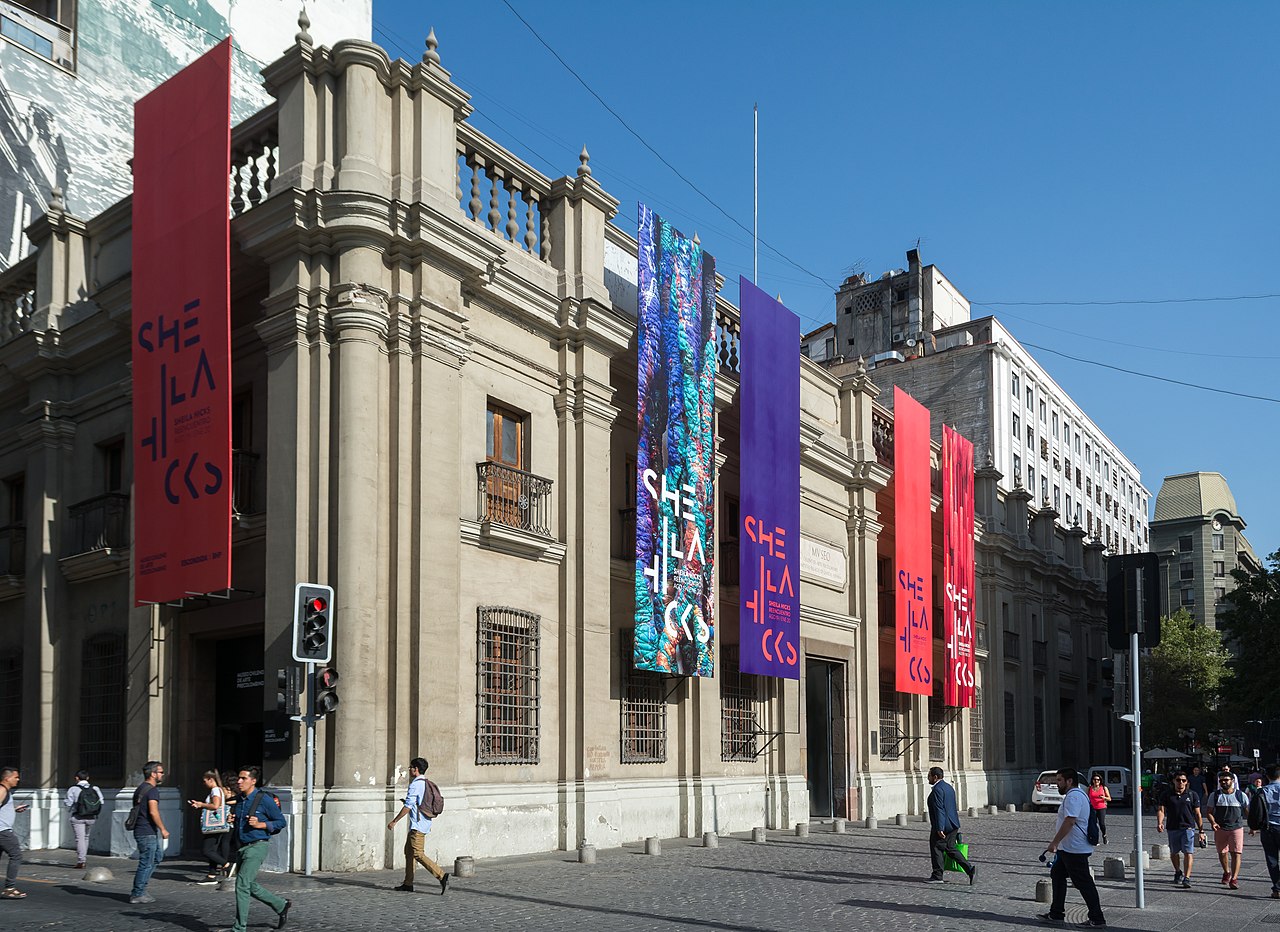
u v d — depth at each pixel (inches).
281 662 657.6
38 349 891.4
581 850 725.9
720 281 1052.5
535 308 823.7
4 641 927.7
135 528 731.4
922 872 723.4
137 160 767.1
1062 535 2116.1
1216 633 3326.8
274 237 689.0
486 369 780.6
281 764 643.5
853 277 2667.3
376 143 711.7
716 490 991.0
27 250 1157.1
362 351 681.0
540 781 789.2
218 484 676.7
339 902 522.0
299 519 664.4
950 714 1504.7
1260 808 664.4
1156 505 5147.6
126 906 508.4
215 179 703.7
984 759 1638.8
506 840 742.5
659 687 923.4
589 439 847.1
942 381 2342.5
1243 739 3144.7
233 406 768.9
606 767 831.1
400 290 704.4
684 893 593.9
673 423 897.5
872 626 1277.1
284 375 686.5
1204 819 1093.1
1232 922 533.6
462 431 753.6
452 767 689.6
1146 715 2755.9
